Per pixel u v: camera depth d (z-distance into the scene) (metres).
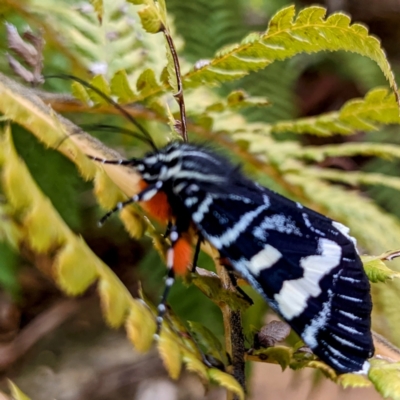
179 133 0.09
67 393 0.18
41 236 0.07
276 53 0.10
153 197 0.09
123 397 0.18
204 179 0.09
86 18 0.12
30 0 0.11
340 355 0.08
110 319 0.07
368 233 0.12
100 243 0.17
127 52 0.12
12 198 0.07
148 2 0.08
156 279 0.14
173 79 0.09
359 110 0.11
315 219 0.09
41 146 0.12
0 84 0.08
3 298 0.18
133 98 0.10
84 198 0.15
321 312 0.08
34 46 0.10
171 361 0.07
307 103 0.24
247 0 0.17
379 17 0.23
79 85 0.10
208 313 0.13
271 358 0.08
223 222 0.09
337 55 0.21
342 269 0.08
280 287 0.08
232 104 0.11
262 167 0.12
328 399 0.16
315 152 0.13
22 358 0.19
